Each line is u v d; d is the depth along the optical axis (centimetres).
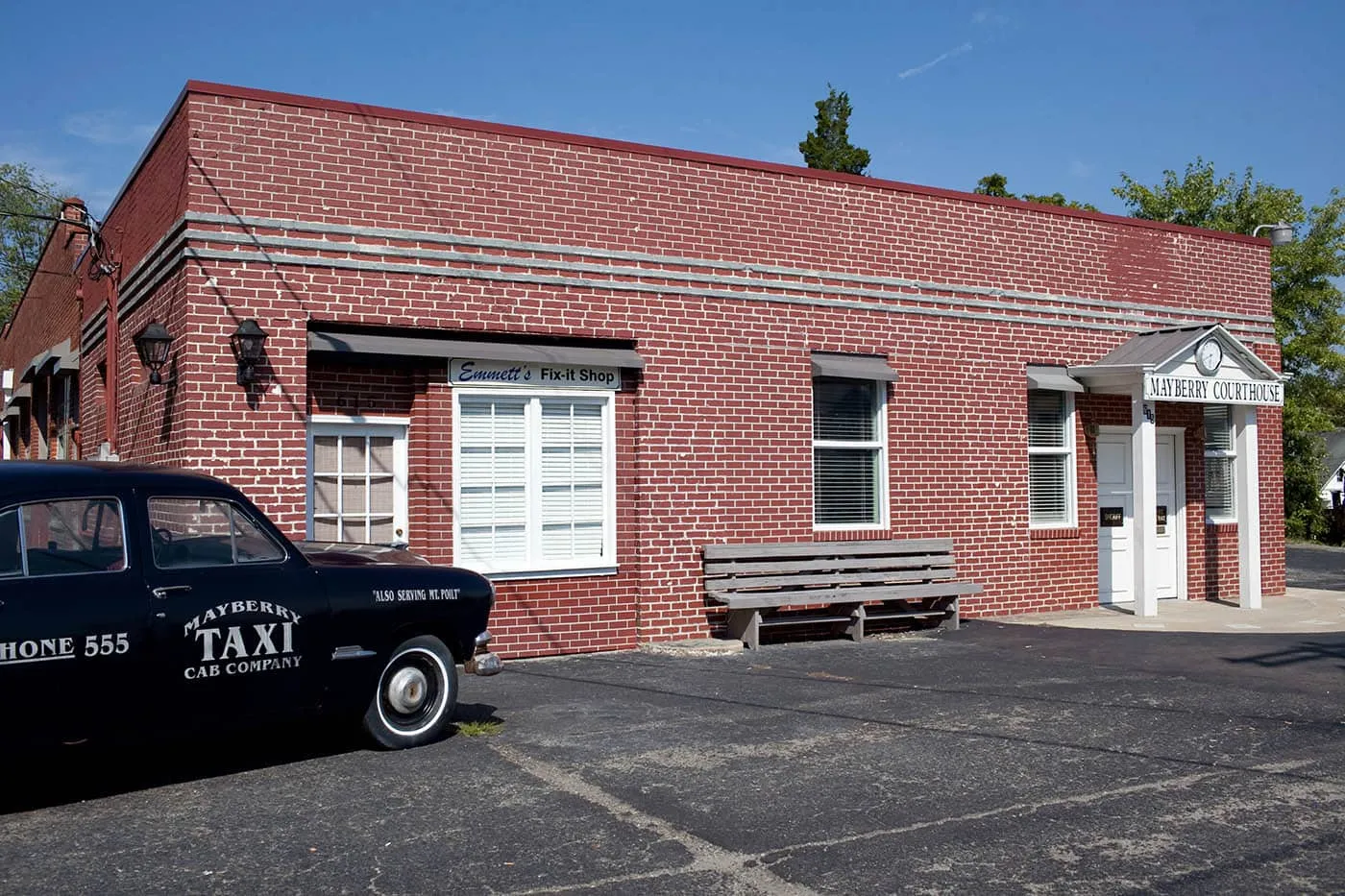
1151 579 1455
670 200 1253
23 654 591
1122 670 1074
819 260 1345
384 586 746
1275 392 1541
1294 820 607
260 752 750
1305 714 874
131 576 636
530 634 1171
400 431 1140
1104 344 1555
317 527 1097
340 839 570
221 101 1036
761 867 534
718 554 1247
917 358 1409
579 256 1196
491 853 551
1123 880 520
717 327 1275
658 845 564
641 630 1228
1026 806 633
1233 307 1689
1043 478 1527
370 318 1089
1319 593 1778
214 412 1021
